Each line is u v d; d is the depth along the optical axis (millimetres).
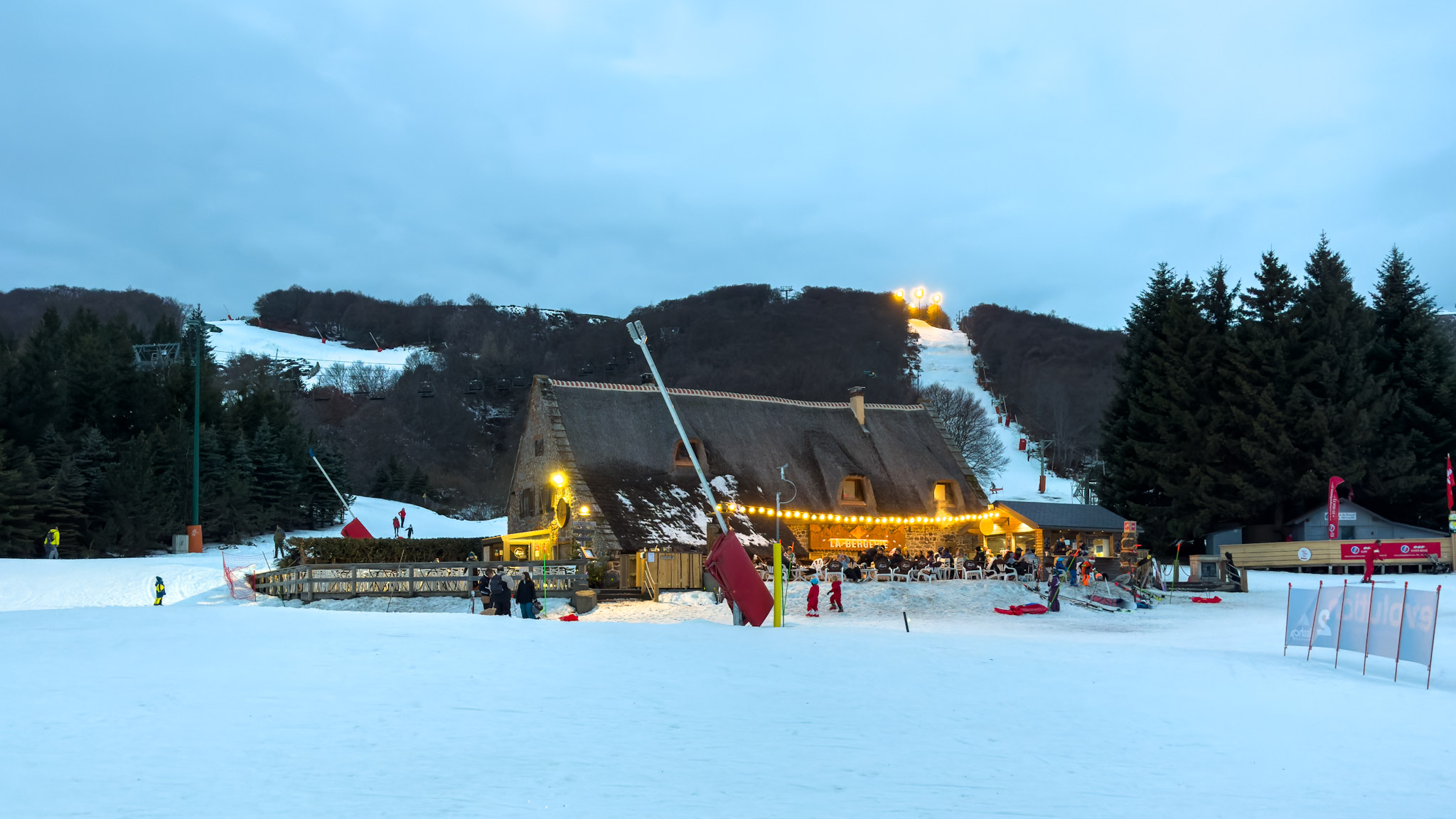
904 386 187875
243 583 39531
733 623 26188
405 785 8883
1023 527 45906
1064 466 148000
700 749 10781
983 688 15430
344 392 175750
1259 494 54531
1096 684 16406
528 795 8750
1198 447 57938
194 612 21625
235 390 147250
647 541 38406
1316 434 53812
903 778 9914
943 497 48188
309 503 69938
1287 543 51344
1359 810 9414
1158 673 17953
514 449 156750
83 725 10547
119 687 12555
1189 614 34250
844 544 44250
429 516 77438
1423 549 47750
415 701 12469
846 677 15875
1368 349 56469
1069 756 11242
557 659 16141
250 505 63250
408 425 158750
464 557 43438
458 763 9727
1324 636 20938
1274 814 9164
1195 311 60281
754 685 14758
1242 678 17859
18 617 20078
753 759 10453
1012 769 10531
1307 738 12758
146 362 72438
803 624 28828
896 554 40344
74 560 47125
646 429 43500
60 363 71875
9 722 10586
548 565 34188
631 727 11688
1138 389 62875
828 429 47875
